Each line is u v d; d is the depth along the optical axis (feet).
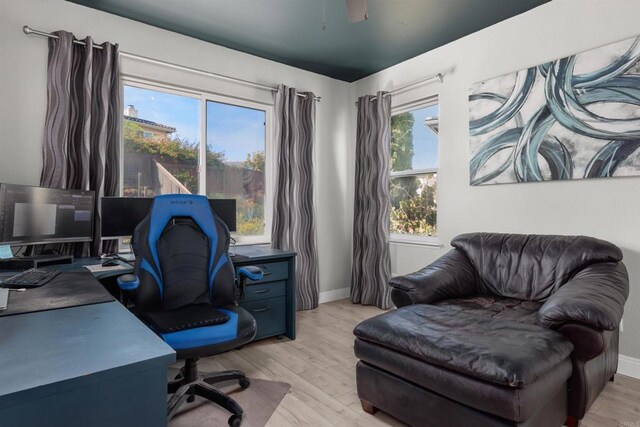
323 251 13.46
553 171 8.52
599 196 7.93
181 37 10.11
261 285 9.30
